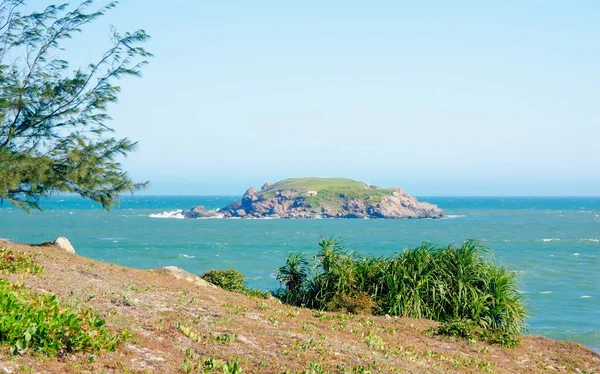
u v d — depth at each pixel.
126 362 8.75
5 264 14.64
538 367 14.95
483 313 19.77
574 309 40.38
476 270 20.88
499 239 105.88
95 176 20.22
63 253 20.36
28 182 19.50
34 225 124.12
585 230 133.75
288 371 9.87
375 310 19.70
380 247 87.44
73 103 20.47
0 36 19.70
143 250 78.81
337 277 20.97
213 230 125.75
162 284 18.02
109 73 20.72
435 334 16.97
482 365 13.95
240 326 13.00
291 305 20.64
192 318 12.87
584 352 17.25
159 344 10.10
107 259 67.50
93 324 9.45
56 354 8.30
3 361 7.57
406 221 180.25
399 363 12.20
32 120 19.48
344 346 12.77
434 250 21.94
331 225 154.00
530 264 67.38
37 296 10.92
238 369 9.34
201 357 9.78
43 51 20.28
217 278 22.38
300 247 86.81
